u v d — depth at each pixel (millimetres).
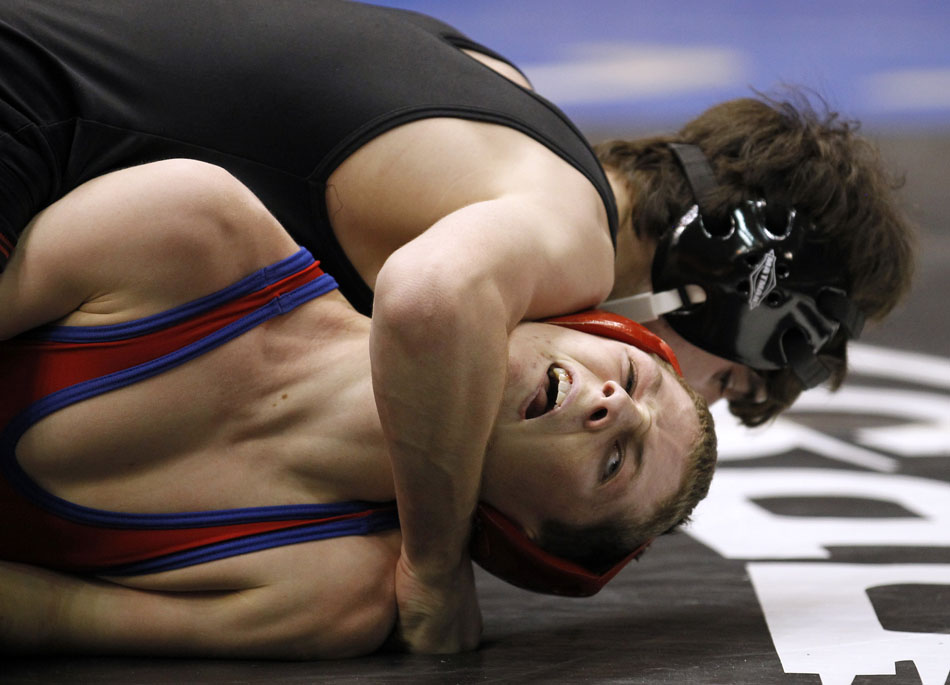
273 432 6723
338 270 7418
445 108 7219
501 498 6902
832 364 9531
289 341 6723
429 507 6461
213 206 6332
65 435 6359
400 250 6180
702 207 8578
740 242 8469
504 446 6707
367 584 6711
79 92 6773
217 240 6352
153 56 7090
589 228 7113
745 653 6723
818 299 8750
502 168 7117
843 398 17469
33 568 6555
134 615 6488
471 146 7133
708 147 8844
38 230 6297
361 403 6699
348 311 6934
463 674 6312
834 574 8695
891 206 9156
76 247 6227
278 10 7520
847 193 8680
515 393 6688
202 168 6441
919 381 18781
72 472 6457
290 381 6711
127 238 6242
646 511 7121
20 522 6523
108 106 6867
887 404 17094
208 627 6508
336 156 7137
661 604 7984
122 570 6609
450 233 6254
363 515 6836
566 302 7035
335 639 6602
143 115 6988
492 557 7113
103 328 6324
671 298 8641
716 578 8656
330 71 7254
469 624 6902
